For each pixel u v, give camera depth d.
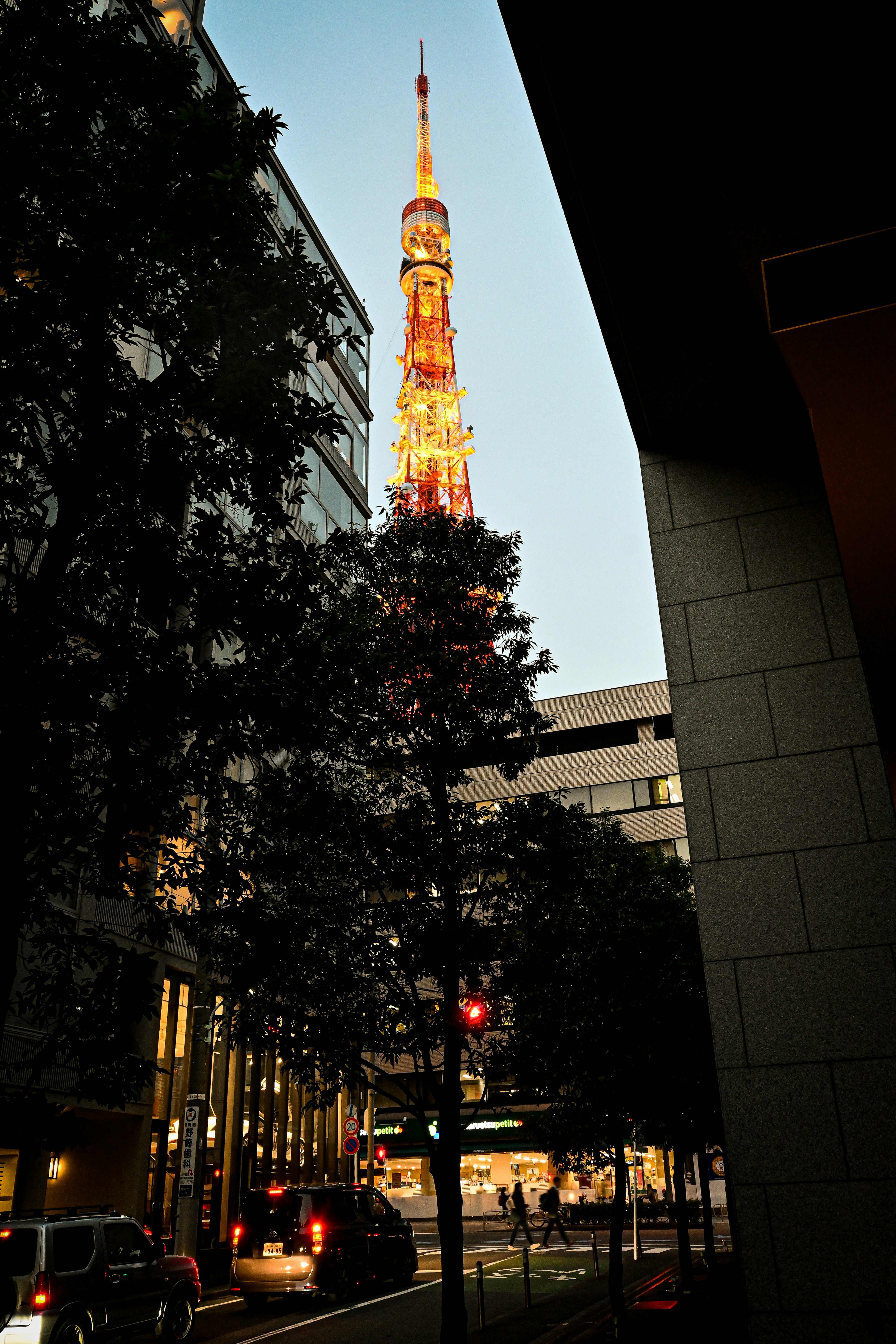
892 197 6.75
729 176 6.80
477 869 12.27
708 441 10.22
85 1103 18.31
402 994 11.59
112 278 7.66
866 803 8.48
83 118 8.56
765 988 8.18
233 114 9.45
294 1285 17.38
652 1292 17.48
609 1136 15.15
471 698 12.28
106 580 8.23
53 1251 11.69
